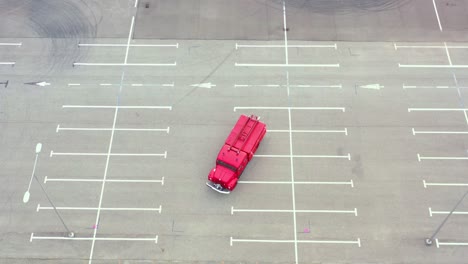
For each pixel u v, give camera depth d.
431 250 23.61
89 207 25.08
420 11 32.59
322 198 25.22
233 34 31.78
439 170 26.05
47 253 23.69
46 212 24.91
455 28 31.78
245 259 23.48
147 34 31.83
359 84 29.36
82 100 28.92
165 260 23.52
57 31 31.98
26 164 26.48
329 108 28.41
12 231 24.31
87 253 23.70
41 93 29.20
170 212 24.91
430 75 29.67
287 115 28.19
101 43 31.41
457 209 24.77
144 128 27.81
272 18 32.50
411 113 28.16
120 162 26.58
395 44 31.12
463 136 27.20
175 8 32.91
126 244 23.97
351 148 26.89
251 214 24.78
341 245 23.80
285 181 25.80
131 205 25.14
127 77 29.89
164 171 26.27
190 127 27.84
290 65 30.25
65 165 26.50
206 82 29.61
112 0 32.97
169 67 30.28
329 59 30.50
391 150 26.78
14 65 30.39
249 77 29.78
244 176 25.94
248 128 25.64
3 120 28.09
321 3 32.91
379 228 24.27
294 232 24.20
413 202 25.03
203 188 25.66
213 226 24.44
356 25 32.06
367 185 25.61
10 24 32.25
